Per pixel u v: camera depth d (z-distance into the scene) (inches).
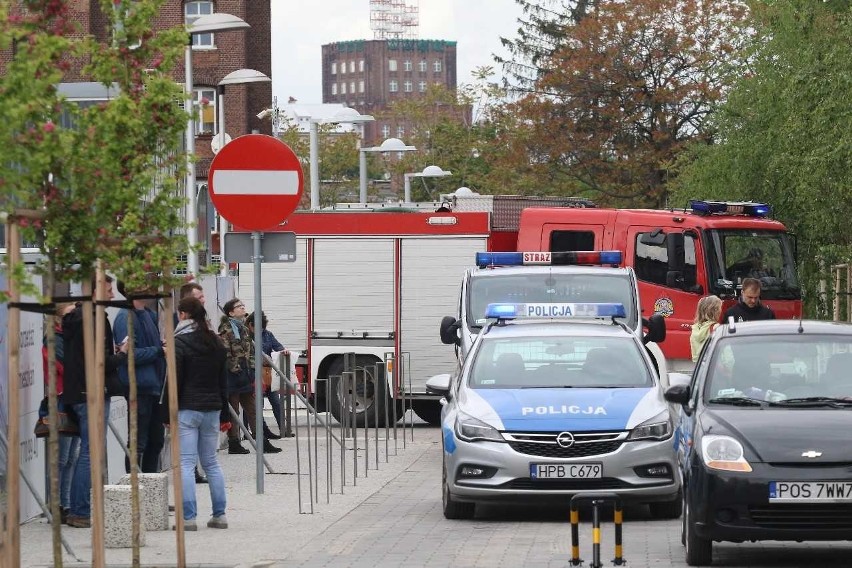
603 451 828.0
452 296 1541.6
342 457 1008.9
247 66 3484.3
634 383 890.7
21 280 502.9
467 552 727.1
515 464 825.5
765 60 1948.8
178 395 811.4
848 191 1482.5
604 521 849.5
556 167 3550.7
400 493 989.8
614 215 1454.2
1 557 536.1
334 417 1568.7
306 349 1560.0
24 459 824.9
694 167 2127.2
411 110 4685.0
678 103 3341.5
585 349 919.0
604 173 3476.9
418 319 1544.0
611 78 3410.4
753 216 1449.3
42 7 552.4
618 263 1248.2
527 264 1251.8
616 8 3403.1
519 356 914.1
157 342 900.6
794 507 654.5
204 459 826.2
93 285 590.9
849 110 1450.5
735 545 753.6
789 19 1893.5
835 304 1872.5
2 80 501.0
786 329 756.6
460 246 1541.6
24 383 826.2
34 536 791.7
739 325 771.4
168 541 775.7
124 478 817.5
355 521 852.6
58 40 519.5
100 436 572.4
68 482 852.6
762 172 1942.7
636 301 1188.5
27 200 524.4
